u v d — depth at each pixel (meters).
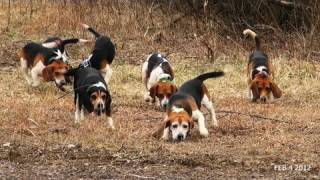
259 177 9.64
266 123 13.05
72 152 10.87
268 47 20.50
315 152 10.94
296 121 13.22
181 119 11.54
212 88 16.67
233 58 19.98
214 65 19.19
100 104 12.27
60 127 12.58
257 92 15.27
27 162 10.41
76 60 20.22
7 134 12.02
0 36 22.03
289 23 21.55
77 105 12.93
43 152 10.90
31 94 15.72
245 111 14.14
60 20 22.91
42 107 14.09
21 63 17.06
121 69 18.66
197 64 19.42
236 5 22.06
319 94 16.09
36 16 24.08
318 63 18.97
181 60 19.89
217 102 15.20
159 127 12.32
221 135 12.18
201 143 11.50
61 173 9.81
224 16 22.17
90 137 11.67
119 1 23.72
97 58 16.09
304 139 11.79
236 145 11.37
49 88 16.53
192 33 22.16
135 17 22.88
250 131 12.46
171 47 21.27
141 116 13.73
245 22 21.53
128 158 10.54
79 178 9.54
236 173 9.84
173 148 11.05
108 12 23.22
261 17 21.75
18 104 14.33
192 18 22.75
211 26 21.94
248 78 16.02
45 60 16.20
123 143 11.35
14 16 24.09
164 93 13.98
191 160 10.34
